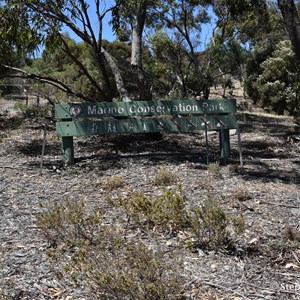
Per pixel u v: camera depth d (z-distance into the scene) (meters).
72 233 2.86
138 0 6.55
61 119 5.27
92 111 5.30
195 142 7.22
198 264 2.62
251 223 3.29
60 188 4.28
